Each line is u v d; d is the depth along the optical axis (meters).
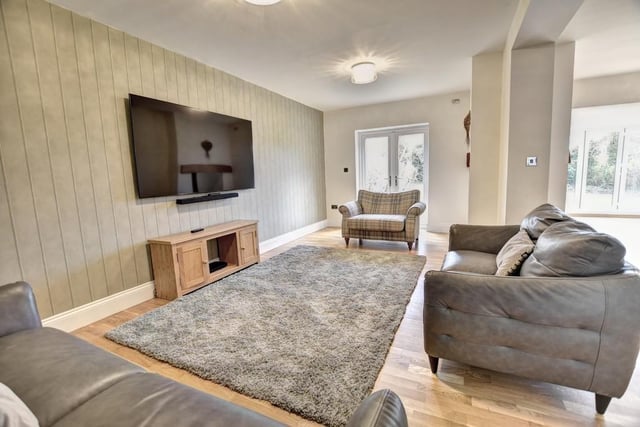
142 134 2.65
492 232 2.50
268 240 4.48
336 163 6.05
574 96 4.38
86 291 2.34
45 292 2.12
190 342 1.96
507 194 3.07
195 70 3.22
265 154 4.36
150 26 2.48
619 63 3.73
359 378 1.57
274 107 4.54
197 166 3.19
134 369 1.12
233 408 0.89
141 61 2.70
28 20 1.99
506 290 1.36
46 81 2.09
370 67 3.42
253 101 4.10
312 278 3.09
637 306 1.20
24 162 2.00
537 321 1.32
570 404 1.40
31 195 2.04
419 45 3.04
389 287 2.80
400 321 2.19
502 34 2.88
